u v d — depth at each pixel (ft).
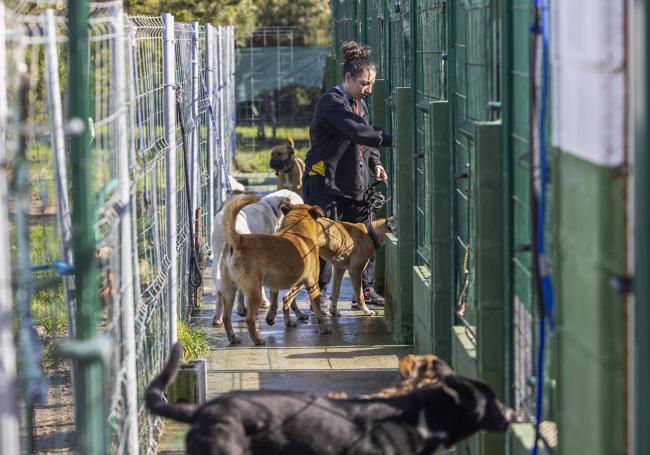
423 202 46.34
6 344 17.62
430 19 43.21
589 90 18.54
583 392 19.54
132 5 94.58
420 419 25.61
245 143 146.82
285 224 51.83
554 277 22.53
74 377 24.52
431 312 39.50
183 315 50.80
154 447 35.14
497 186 28.12
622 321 17.89
